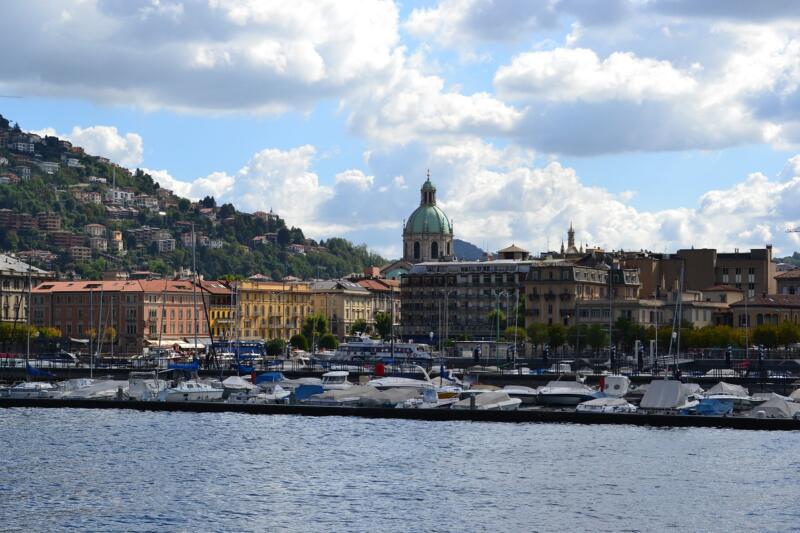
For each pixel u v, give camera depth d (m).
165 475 180.38
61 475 179.62
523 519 152.25
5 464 189.00
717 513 156.25
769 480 177.25
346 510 156.62
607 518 153.12
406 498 164.38
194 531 145.00
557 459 194.88
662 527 149.12
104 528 145.88
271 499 163.12
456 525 148.88
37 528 145.50
